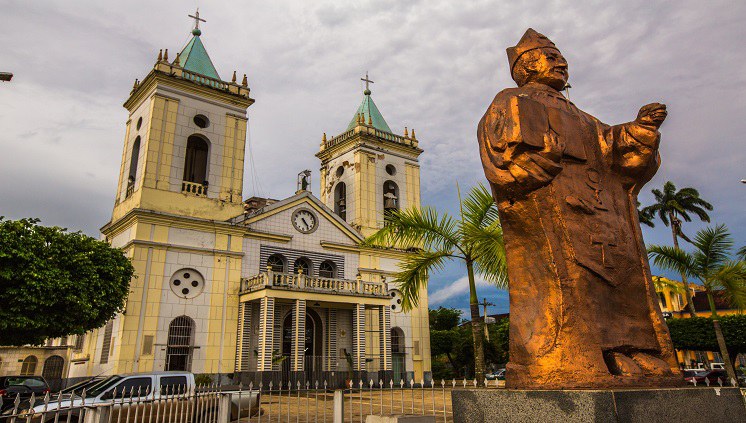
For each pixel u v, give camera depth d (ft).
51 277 61.72
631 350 15.67
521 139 15.30
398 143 123.44
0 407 15.37
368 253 109.91
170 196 89.15
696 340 86.43
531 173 15.35
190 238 88.89
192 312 85.76
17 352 115.14
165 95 92.79
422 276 45.62
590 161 16.90
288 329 96.53
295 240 100.89
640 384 14.44
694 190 127.75
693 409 14.25
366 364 94.94
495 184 16.20
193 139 98.32
